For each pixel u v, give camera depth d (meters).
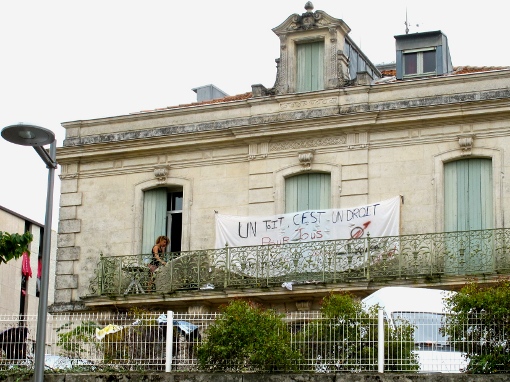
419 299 19.31
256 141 27.45
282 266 25.86
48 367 19.06
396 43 29.20
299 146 27.12
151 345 18.78
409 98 26.25
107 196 28.86
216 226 27.34
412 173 25.95
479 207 25.38
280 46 28.06
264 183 27.23
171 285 26.58
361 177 26.33
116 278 27.28
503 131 25.33
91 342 19.17
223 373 17.72
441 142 25.86
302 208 26.89
